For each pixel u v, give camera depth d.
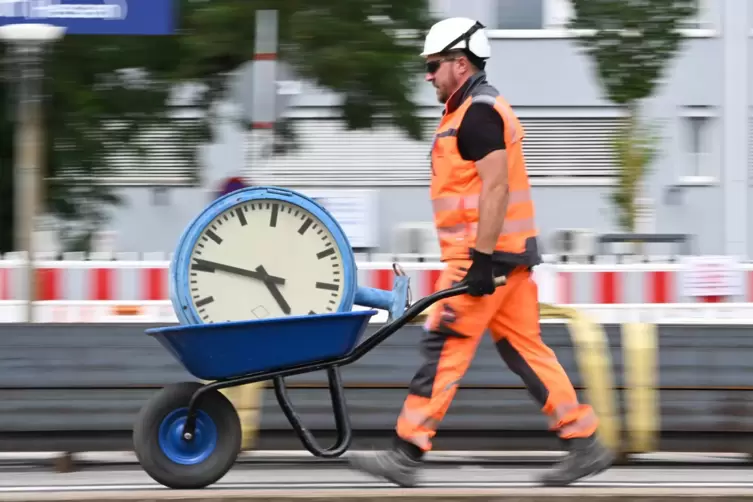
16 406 17.88
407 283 15.57
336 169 67.50
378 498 13.54
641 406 18.08
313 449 14.70
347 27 35.19
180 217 64.19
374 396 18.08
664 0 40.34
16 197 38.34
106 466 19.14
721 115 67.62
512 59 67.25
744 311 32.88
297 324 14.29
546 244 63.12
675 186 67.81
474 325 14.97
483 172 14.52
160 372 18.03
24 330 18.03
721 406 18.12
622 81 41.25
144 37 36.00
